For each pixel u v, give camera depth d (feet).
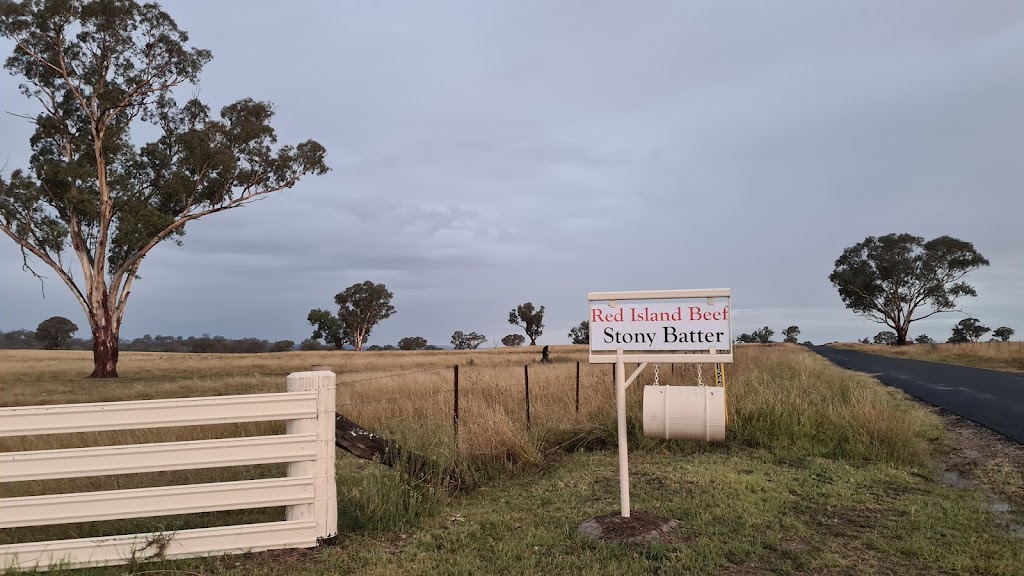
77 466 14.34
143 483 21.72
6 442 27.45
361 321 346.33
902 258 257.55
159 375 113.29
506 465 25.09
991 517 18.93
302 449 15.92
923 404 47.37
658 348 17.31
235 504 15.31
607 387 40.04
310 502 15.99
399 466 19.85
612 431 30.94
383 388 46.91
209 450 15.19
